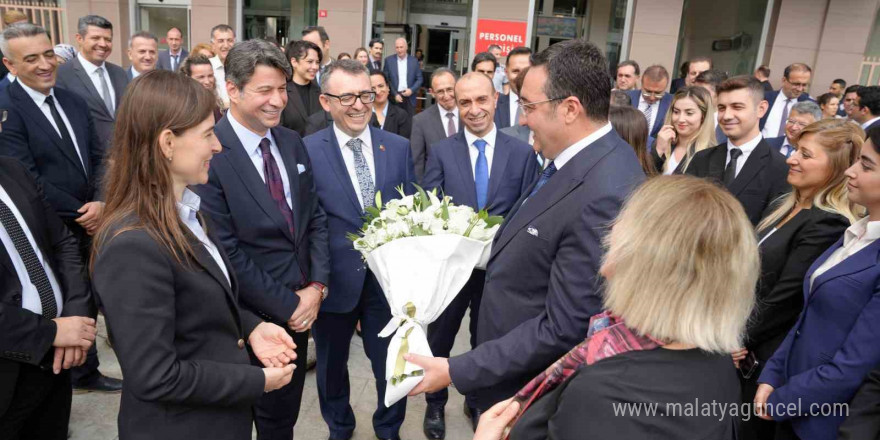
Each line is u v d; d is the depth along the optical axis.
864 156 1.53
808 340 1.62
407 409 2.82
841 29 8.20
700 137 3.03
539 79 1.41
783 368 1.73
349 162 2.31
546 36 8.74
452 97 3.78
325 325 2.33
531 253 1.40
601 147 1.39
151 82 1.22
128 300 1.13
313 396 2.86
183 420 1.25
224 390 1.25
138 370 1.13
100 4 8.73
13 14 4.72
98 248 1.20
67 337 1.61
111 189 1.24
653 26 8.45
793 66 5.59
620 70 5.26
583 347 1.04
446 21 9.12
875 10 8.12
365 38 8.76
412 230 1.74
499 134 2.66
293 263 1.95
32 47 2.52
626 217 0.99
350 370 3.14
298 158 2.06
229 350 1.34
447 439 2.58
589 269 1.26
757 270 0.92
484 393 1.58
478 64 4.50
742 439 1.92
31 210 1.66
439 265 1.66
